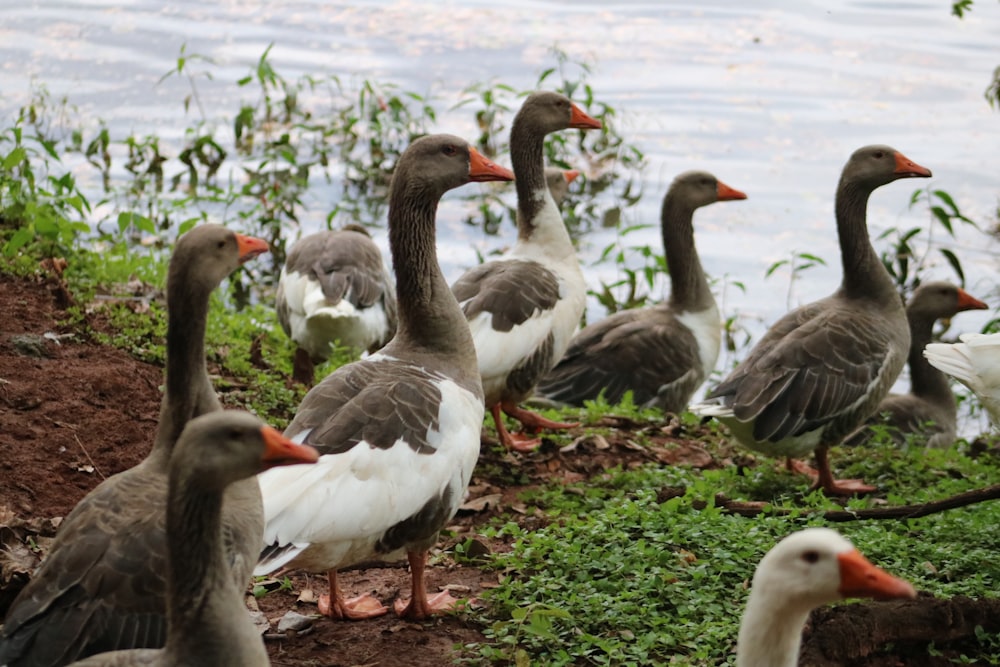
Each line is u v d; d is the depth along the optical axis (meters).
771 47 24.58
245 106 19.59
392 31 24.89
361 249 13.55
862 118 21.48
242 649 5.47
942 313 14.98
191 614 5.42
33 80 21.06
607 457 11.45
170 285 6.94
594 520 9.05
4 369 10.36
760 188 19.33
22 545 7.96
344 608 8.09
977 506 9.94
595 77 22.88
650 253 15.80
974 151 20.25
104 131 18.22
